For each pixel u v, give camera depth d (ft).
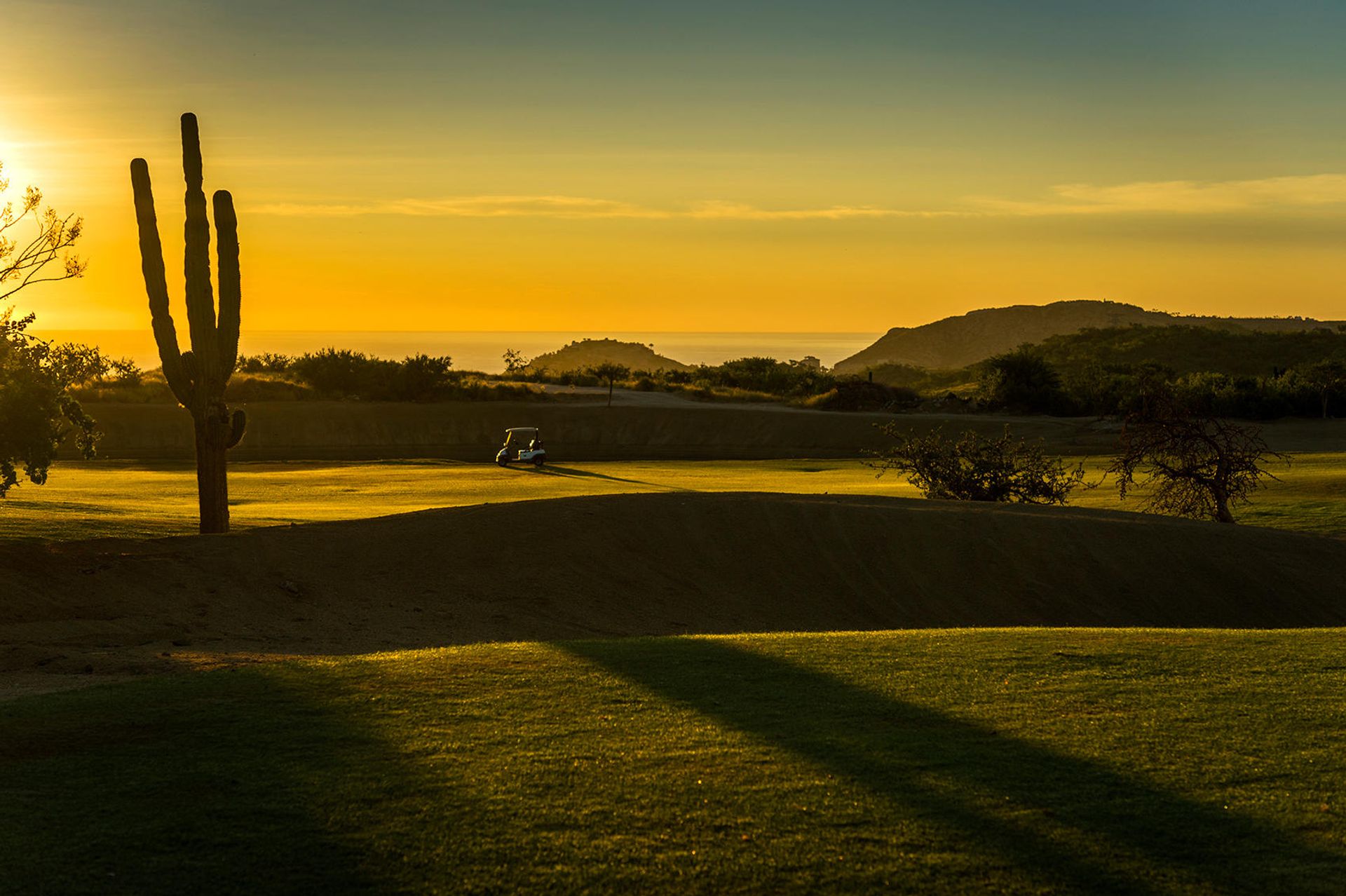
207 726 27.99
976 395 342.44
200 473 69.92
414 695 31.22
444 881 19.40
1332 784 24.11
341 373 299.58
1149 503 113.80
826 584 70.28
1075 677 33.88
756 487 151.33
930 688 32.40
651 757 25.72
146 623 50.06
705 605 65.51
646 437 269.23
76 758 25.43
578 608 61.72
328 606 56.80
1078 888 19.35
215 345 69.87
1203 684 32.94
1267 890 19.25
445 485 147.43
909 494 131.23
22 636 45.70
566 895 19.04
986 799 23.22
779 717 29.22
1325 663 35.83
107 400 263.49
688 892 19.15
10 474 59.36
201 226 69.15
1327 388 266.16
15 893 18.67
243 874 19.56
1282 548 78.07
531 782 24.02
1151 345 578.25
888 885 19.42
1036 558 74.38
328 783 23.81
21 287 61.16
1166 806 22.84
